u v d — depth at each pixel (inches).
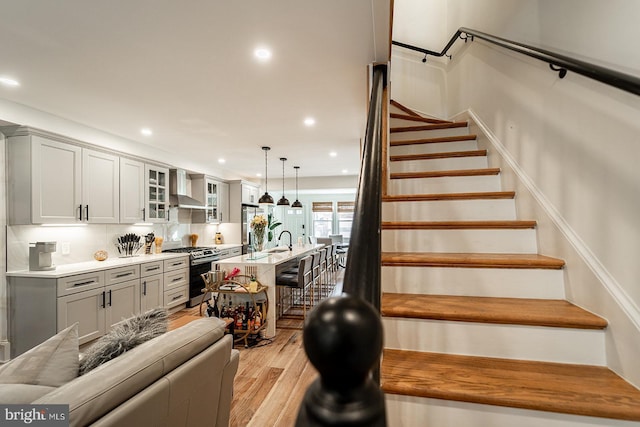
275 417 81.3
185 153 202.5
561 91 56.5
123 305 141.2
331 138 169.2
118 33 71.8
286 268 185.0
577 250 49.5
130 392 41.3
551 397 35.5
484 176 83.4
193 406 53.3
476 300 52.8
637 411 32.8
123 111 122.2
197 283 195.2
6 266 116.3
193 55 82.2
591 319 42.9
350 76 95.4
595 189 46.7
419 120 134.0
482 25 102.4
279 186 341.7
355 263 21.2
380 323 12.4
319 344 11.4
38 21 66.8
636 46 38.5
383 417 11.5
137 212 167.2
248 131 154.3
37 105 114.3
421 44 156.9
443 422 37.7
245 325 131.3
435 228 66.1
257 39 75.5
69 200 129.1
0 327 114.7
